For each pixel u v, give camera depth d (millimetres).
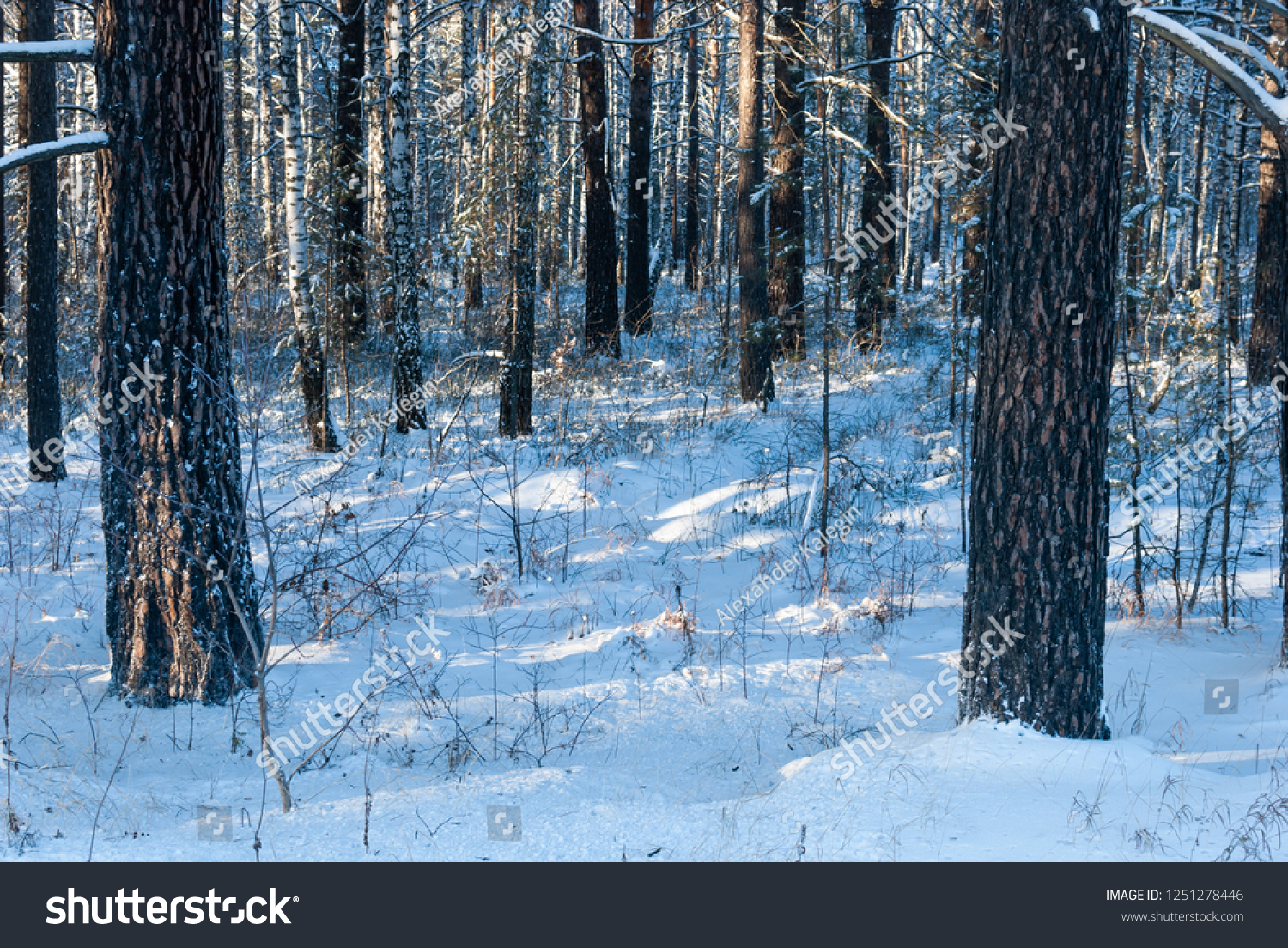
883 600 9805
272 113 26312
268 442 13852
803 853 4469
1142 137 22031
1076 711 5922
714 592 10312
